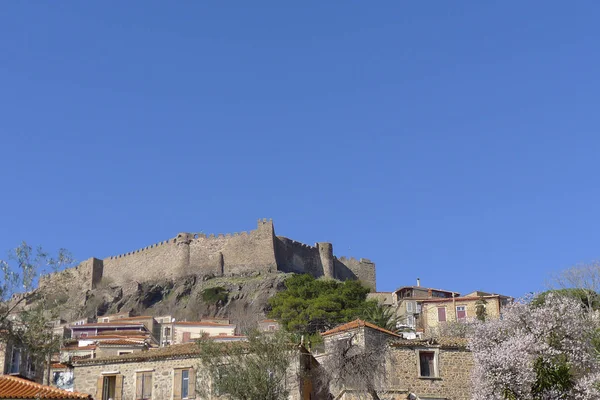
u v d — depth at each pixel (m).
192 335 99.94
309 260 186.75
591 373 47.53
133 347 68.31
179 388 48.91
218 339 77.50
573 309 51.03
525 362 46.50
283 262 179.00
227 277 172.50
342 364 47.78
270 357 44.44
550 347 48.31
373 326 52.84
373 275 196.88
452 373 49.88
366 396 47.88
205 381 47.69
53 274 53.59
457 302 90.94
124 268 186.62
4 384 40.66
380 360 48.84
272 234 176.12
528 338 47.94
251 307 154.38
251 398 42.75
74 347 74.94
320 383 47.97
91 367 52.31
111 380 51.62
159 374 50.06
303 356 47.59
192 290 171.62
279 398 43.28
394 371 49.16
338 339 52.06
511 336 49.44
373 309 87.69
